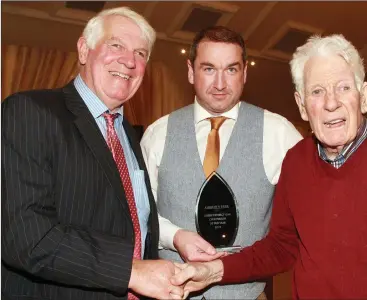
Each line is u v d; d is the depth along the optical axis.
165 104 5.63
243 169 1.87
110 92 1.55
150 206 1.67
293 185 1.54
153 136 2.01
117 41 1.54
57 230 1.27
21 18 4.72
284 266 1.68
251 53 5.78
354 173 1.39
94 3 4.69
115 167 1.41
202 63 1.82
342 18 5.15
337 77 1.35
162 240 1.83
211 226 1.85
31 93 1.40
